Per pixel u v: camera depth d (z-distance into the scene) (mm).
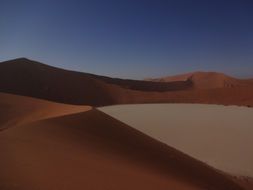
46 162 8367
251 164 16062
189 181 11023
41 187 6383
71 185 6832
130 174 8859
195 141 21328
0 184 6105
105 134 16391
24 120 24578
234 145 20266
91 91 70938
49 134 13375
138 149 14859
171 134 23703
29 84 65062
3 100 30672
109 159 11039
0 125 23953
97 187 7055
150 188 7906
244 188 12562
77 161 9180
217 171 14273
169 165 13188
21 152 9102
